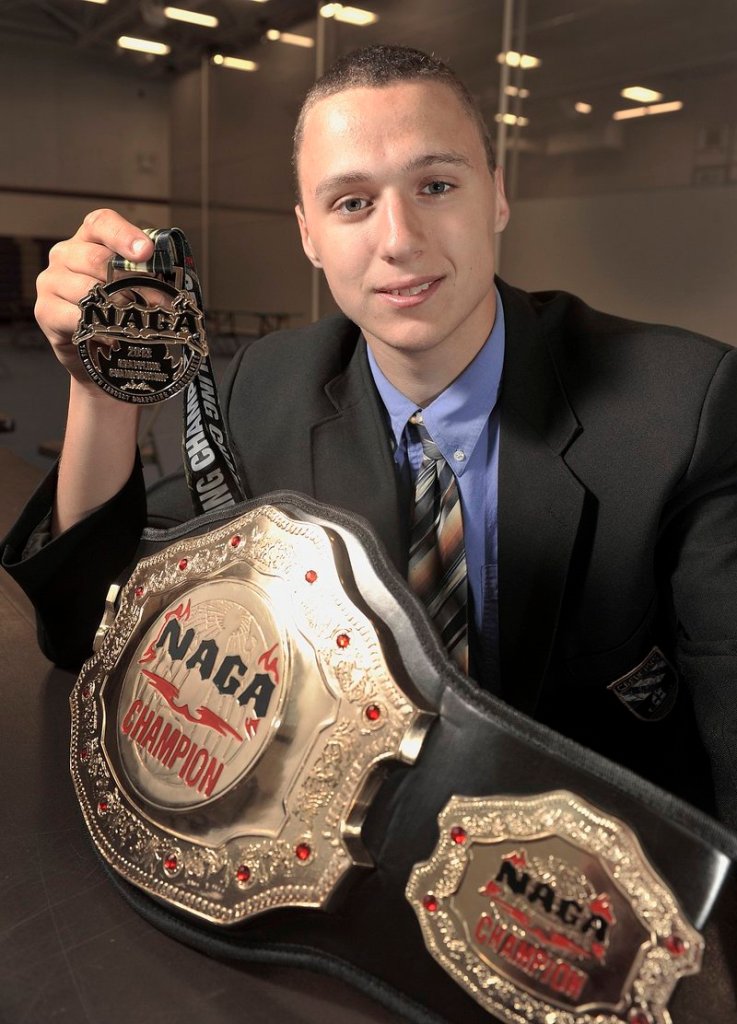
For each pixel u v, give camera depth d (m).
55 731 0.65
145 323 0.58
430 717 0.40
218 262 12.46
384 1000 0.38
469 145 0.57
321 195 0.58
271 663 0.45
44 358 9.48
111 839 0.46
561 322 0.75
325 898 0.39
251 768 0.43
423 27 7.46
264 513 0.50
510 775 0.38
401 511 0.70
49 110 12.66
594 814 0.35
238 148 11.53
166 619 0.50
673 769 0.75
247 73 10.99
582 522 0.65
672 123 5.62
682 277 5.76
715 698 0.61
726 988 0.43
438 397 0.68
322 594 0.45
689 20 5.37
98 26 11.62
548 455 0.66
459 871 0.37
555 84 6.35
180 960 0.43
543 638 0.66
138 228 0.59
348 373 0.76
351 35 8.62
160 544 0.56
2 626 0.86
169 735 0.46
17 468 1.49
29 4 11.15
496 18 6.66
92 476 0.64
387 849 0.39
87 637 0.70
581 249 6.41
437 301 0.59
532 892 0.35
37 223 12.91
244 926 0.41
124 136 13.28
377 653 0.42
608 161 6.09
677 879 0.34
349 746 0.41
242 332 11.95
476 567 0.69
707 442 0.65
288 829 0.41
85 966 0.42
